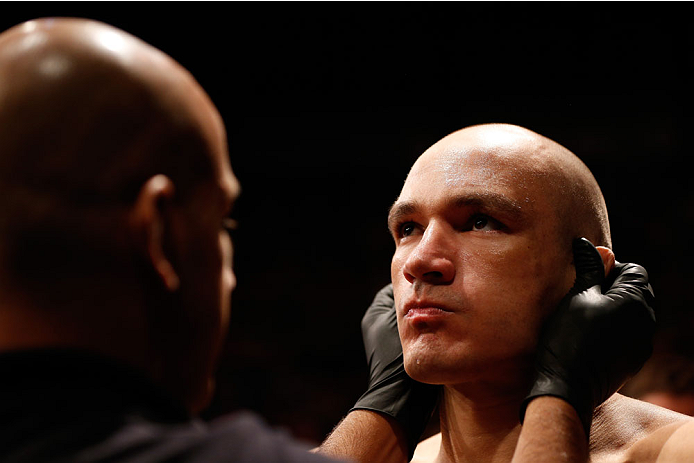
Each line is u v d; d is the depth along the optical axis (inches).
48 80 21.1
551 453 29.5
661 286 139.3
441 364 32.9
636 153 156.7
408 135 170.2
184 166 22.5
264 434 20.3
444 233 34.0
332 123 173.5
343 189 172.9
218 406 135.1
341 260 163.9
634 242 148.6
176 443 19.2
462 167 34.5
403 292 34.7
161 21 154.3
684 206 149.6
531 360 33.5
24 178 20.6
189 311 22.9
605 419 37.1
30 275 20.4
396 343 40.7
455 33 158.9
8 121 20.9
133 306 21.3
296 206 172.2
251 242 169.3
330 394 139.3
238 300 157.5
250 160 174.9
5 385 19.7
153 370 22.0
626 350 32.9
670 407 83.9
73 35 22.1
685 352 118.4
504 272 33.1
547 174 34.4
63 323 20.5
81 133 20.9
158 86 22.3
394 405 38.5
